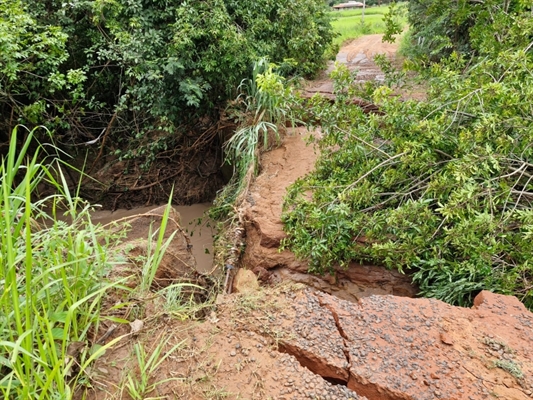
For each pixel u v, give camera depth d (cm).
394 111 289
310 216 276
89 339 165
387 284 276
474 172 237
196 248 449
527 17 345
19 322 125
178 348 163
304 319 177
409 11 750
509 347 159
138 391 144
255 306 186
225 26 502
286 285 218
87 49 506
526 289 212
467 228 219
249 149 424
